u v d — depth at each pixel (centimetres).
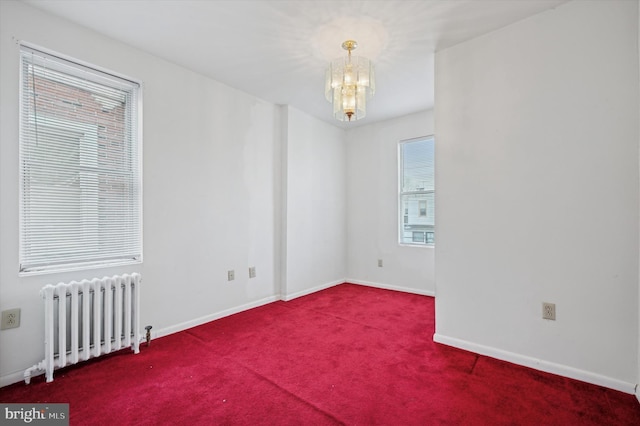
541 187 213
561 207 206
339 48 258
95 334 217
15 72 199
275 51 263
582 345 200
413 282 427
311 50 262
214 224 317
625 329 187
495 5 205
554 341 209
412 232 435
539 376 205
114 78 249
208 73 303
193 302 298
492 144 233
